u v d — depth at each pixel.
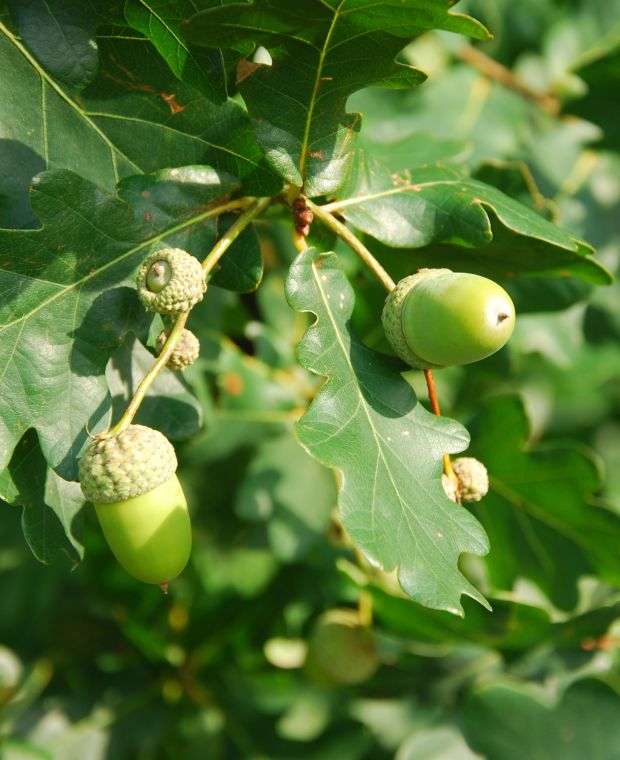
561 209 0.59
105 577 0.53
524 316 0.52
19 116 0.43
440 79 0.59
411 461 0.41
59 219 0.42
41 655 0.54
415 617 0.50
